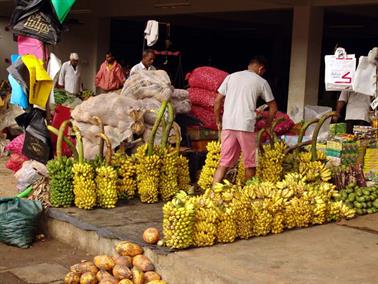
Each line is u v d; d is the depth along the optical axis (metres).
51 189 5.93
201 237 4.80
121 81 12.40
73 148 6.04
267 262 4.53
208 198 4.96
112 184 5.98
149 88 7.25
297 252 4.82
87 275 4.52
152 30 8.96
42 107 6.45
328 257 4.73
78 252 5.43
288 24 17.17
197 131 7.88
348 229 5.62
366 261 4.66
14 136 10.66
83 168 5.84
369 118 7.84
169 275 4.61
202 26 18.88
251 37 22.28
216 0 13.15
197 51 21.59
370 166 7.40
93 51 17.03
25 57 6.36
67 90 12.70
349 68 6.60
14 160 7.32
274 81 18.73
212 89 7.94
